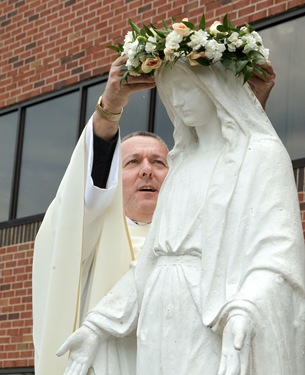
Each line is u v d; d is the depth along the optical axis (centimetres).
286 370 527
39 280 690
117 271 673
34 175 1531
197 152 594
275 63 1205
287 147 1186
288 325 534
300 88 1186
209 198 562
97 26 1444
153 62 583
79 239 655
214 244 554
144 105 1359
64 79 1491
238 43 573
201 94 581
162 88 597
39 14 1545
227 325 526
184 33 572
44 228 693
